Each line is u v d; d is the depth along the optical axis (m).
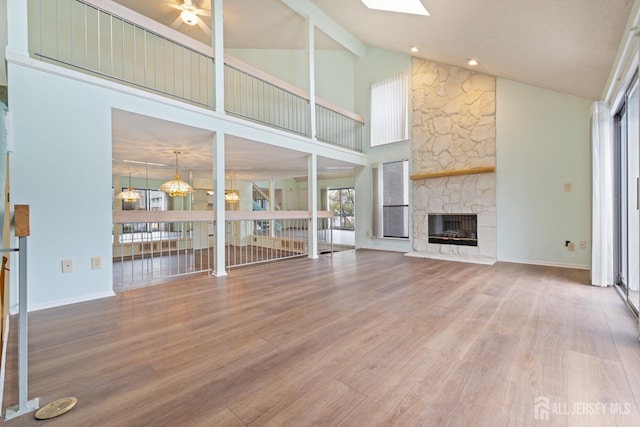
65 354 1.79
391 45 5.57
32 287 2.56
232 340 1.98
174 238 8.26
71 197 2.75
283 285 3.42
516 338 1.98
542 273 3.99
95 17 4.62
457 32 3.59
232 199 8.21
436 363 1.67
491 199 5.01
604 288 3.23
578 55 2.82
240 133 4.18
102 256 2.95
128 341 1.96
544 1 2.21
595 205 3.31
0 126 1.51
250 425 1.19
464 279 3.68
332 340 1.97
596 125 3.30
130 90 3.12
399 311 2.52
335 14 5.35
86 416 1.25
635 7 1.88
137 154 5.46
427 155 5.82
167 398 1.37
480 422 1.20
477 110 5.16
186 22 5.00
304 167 7.09
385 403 1.32
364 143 6.86
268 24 5.73
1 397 1.28
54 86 2.66
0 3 2.85
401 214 6.26
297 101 6.94
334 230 11.53
